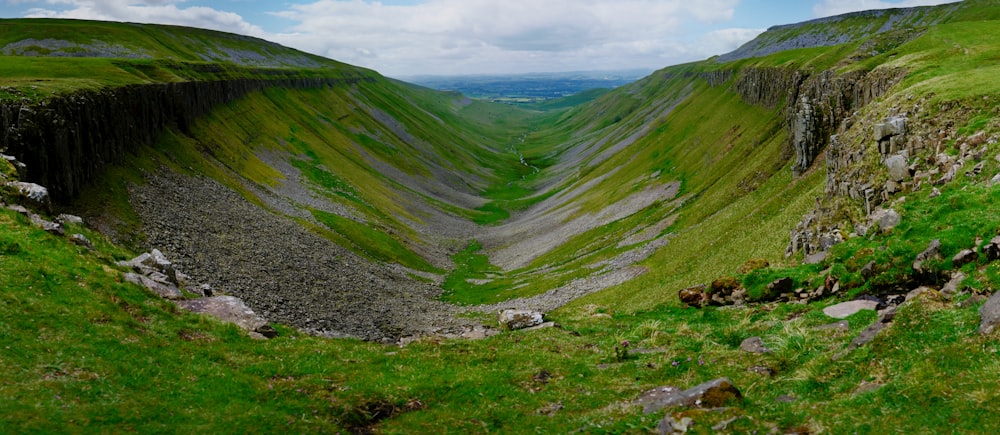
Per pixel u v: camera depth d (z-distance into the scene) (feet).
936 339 55.52
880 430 44.39
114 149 222.48
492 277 303.89
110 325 77.56
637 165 517.96
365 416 65.05
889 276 88.07
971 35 289.33
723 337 83.46
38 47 617.21
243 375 72.74
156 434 54.34
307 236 263.90
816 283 101.19
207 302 102.63
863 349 60.23
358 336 173.27
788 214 195.00
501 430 59.62
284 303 178.09
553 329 102.53
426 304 236.63
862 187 147.23
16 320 70.54
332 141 542.16
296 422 60.75
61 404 55.72
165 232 194.59
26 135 164.55
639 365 76.02
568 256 311.06
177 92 321.52
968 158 115.85
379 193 443.73
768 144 328.70
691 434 48.42
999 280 66.33
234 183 295.89
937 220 94.38
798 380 60.49
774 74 437.17
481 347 92.07
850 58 355.56
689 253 224.94
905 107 165.17
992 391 44.42
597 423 56.54
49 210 122.93
